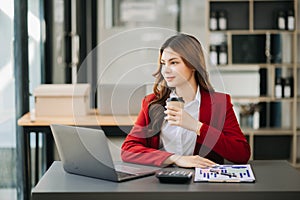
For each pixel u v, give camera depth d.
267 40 7.04
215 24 6.87
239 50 7.06
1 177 4.55
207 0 6.77
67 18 6.76
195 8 7.52
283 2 6.95
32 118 4.74
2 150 4.57
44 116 4.95
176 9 7.52
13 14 4.92
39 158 5.85
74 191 2.60
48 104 4.94
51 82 6.21
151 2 7.51
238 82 7.06
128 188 2.64
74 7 6.88
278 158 7.04
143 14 7.50
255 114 6.95
